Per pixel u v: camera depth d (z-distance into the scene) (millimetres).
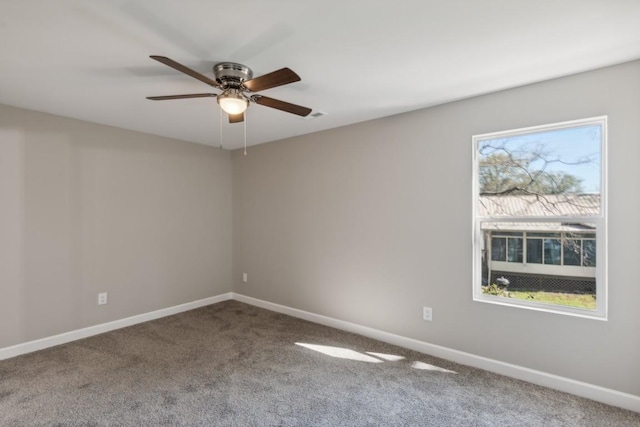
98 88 2502
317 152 3848
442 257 2936
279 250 4270
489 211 2762
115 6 1521
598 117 2242
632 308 2148
